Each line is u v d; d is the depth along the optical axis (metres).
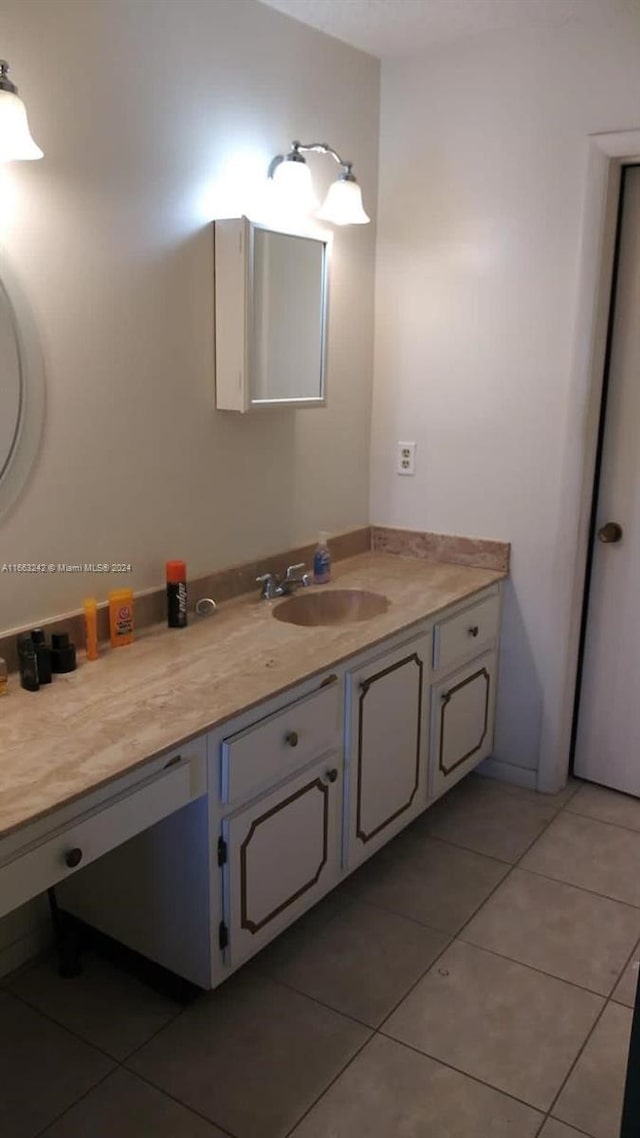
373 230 2.92
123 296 2.03
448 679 2.63
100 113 1.90
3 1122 1.67
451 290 2.82
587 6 2.38
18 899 1.40
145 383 2.12
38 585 1.94
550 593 2.82
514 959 2.13
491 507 2.88
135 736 1.62
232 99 2.24
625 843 2.65
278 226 2.32
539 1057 1.84
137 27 1.95
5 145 1.60
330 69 2.58
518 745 3.00
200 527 2.38
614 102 2.44
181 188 2.13
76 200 1.88
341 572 2.86
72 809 1.46
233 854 1.84
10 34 1.69
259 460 2.55
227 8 2.19
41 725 1.66
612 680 2.91
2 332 1.77
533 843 2.65
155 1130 1.66
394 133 2.83
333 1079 1.78
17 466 1.84
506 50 2.56
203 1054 1.83
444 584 2.71
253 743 1.82
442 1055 1.84
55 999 1.99
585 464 2.70
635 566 2.79
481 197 2.71
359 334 2.92
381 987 2.04
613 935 2.23
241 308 2.22
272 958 2.13
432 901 2.37
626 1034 1.90
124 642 2.11
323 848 2.15
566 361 2.65
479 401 2.83
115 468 2.08
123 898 1.97
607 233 2.55
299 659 2.03
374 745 2.28
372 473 3.11
